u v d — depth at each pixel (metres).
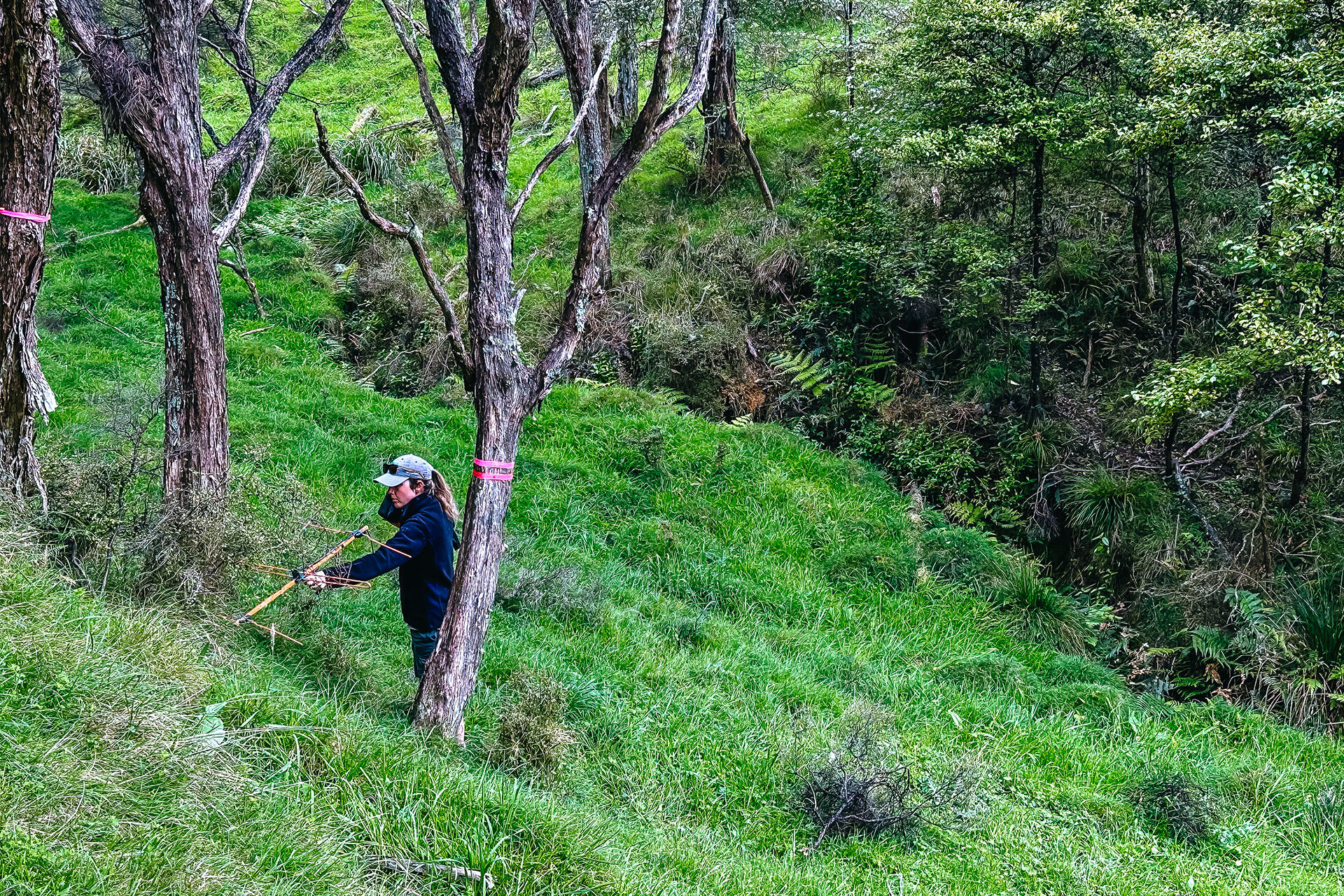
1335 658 8.67
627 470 10.70
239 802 3.88
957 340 12.35
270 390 11.21
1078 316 12.34
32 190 5.48
